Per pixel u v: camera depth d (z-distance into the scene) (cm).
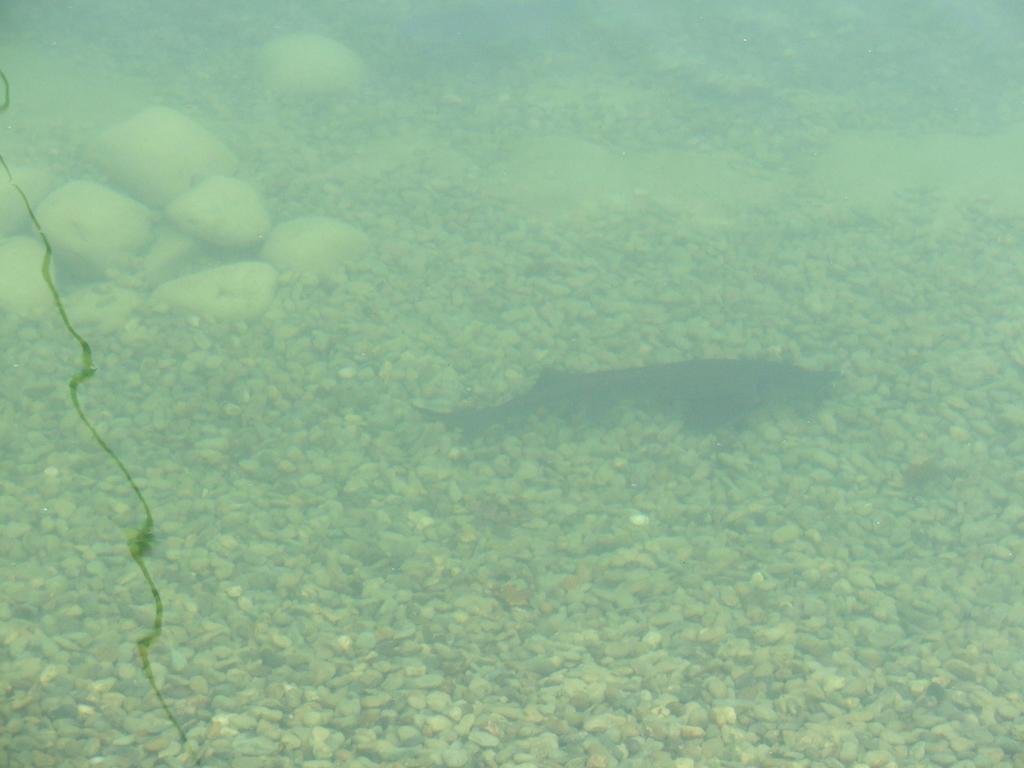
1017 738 287
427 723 287
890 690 296
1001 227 421
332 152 454
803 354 372
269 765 277
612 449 347
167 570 313
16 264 380
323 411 354
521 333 380
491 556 322
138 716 283
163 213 416
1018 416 353
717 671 299
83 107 468
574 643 304
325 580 315
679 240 414
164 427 347
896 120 475
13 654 292
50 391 354
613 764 280
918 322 383
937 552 326
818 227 420
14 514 322
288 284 392
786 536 328
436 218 423
